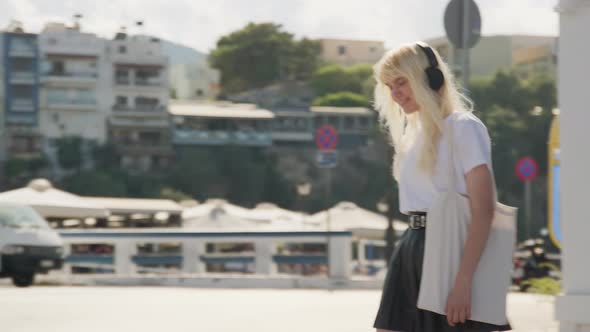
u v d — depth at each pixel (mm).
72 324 8117
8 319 8570
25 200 29125
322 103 136000
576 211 3969
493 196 3023
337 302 11711
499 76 124312
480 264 3006
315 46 149625
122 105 113125
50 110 110500
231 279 20438
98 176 104625
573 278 3984
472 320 3018
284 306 10742
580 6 3949
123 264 22828
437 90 3127
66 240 23078
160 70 114375
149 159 113250
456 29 10953
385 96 3281
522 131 119438
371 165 125875
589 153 3926
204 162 111938
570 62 3984
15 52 109188
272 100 134000
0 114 108625
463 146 3029
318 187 123750
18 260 16562
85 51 111625
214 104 123500
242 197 112438
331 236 21328
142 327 7887
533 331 7043
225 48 148000
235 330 7641
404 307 3156
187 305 10773
